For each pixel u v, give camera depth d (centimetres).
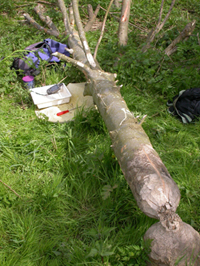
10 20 576
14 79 394
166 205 173
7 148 305
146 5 637
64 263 208
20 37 498
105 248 188
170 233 178
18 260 208
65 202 254
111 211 245
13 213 245
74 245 220
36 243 222
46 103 363
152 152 208
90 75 318
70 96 371
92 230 205
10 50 456
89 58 342
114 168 278
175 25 565
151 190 177
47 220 240
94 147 307
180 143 320
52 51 444
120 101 271
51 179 276
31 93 371
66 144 313
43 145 312
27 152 303
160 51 454
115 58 437
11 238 228
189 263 179
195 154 302
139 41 527
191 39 483
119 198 249
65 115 354
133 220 241
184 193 260
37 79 408
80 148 309
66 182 269
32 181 273
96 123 328
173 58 465
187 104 355
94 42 472
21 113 356
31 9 612
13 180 272
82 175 275
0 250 219
